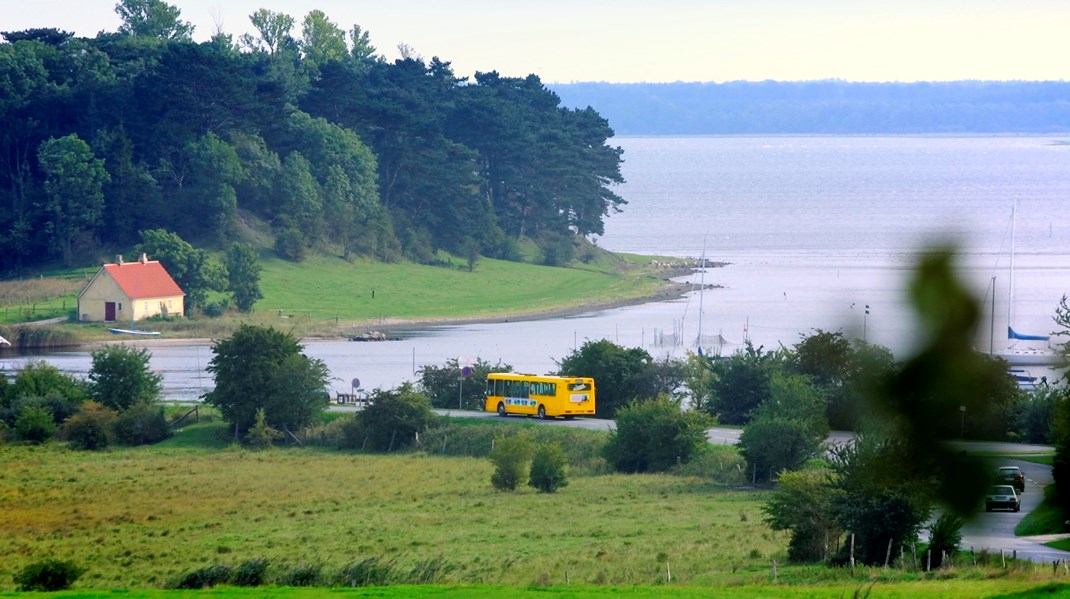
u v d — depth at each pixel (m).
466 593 140.75
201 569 169.88
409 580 164.25
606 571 171.38
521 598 136.00
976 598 128.75
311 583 162.88
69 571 174.00
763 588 145.25
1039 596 124.75
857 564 169.62
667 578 163.62
